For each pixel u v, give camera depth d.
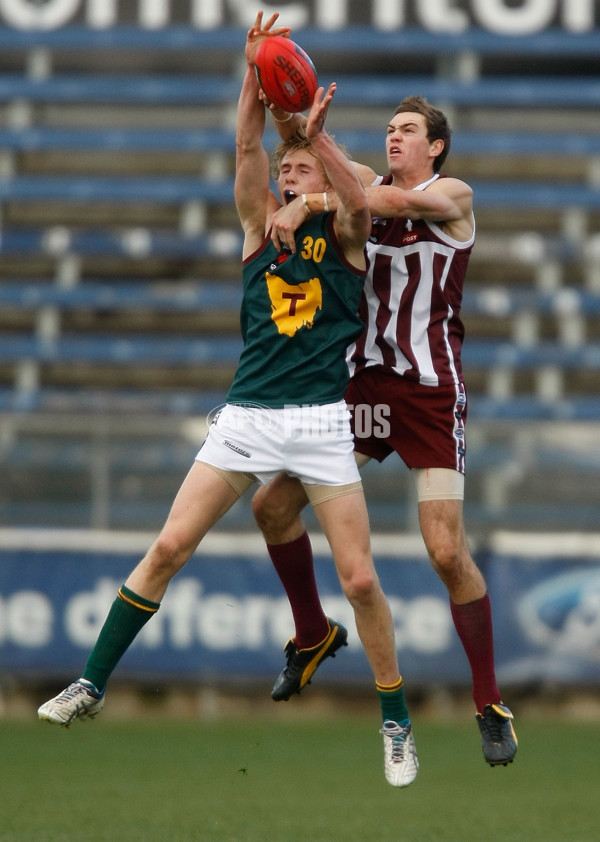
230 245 51.06
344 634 17.84
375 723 35.62
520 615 35.28
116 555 35.28
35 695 36.56
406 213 16.14
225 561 35.47
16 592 35.16
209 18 52.34
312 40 52.25
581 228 52.44
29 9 52.22
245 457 15.12
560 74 53.34
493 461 35.59
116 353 48.22
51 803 22.61
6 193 51.06
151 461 35.47
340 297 15.21
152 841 18.36
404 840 18.98
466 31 52.31
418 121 16.91
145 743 31.42
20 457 35.34
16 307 49.47
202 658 35.19
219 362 48.44
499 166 52.97
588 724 35.56
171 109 53.91
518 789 25.20
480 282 51.62
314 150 15.57
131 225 52.25
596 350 48.41
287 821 20.89
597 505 35.47
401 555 35.31
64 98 52.31
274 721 36.00
